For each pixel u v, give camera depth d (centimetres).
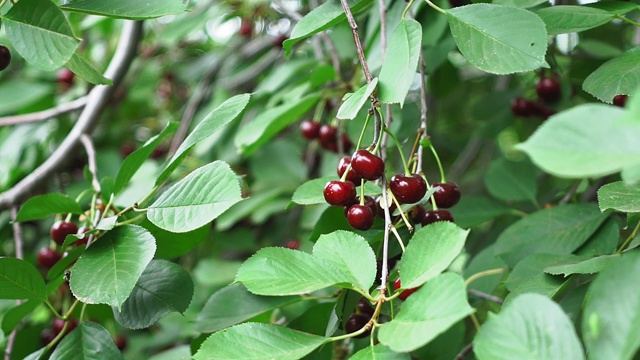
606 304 54
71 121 132
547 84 92
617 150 48
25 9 63
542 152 48
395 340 54
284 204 110
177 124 73
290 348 58
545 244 77
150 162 110
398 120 85
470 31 66
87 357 69
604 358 52
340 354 82
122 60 106
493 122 107
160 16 66
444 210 69
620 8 70
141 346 112
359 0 70
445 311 53
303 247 87
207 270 112
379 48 82
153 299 72
